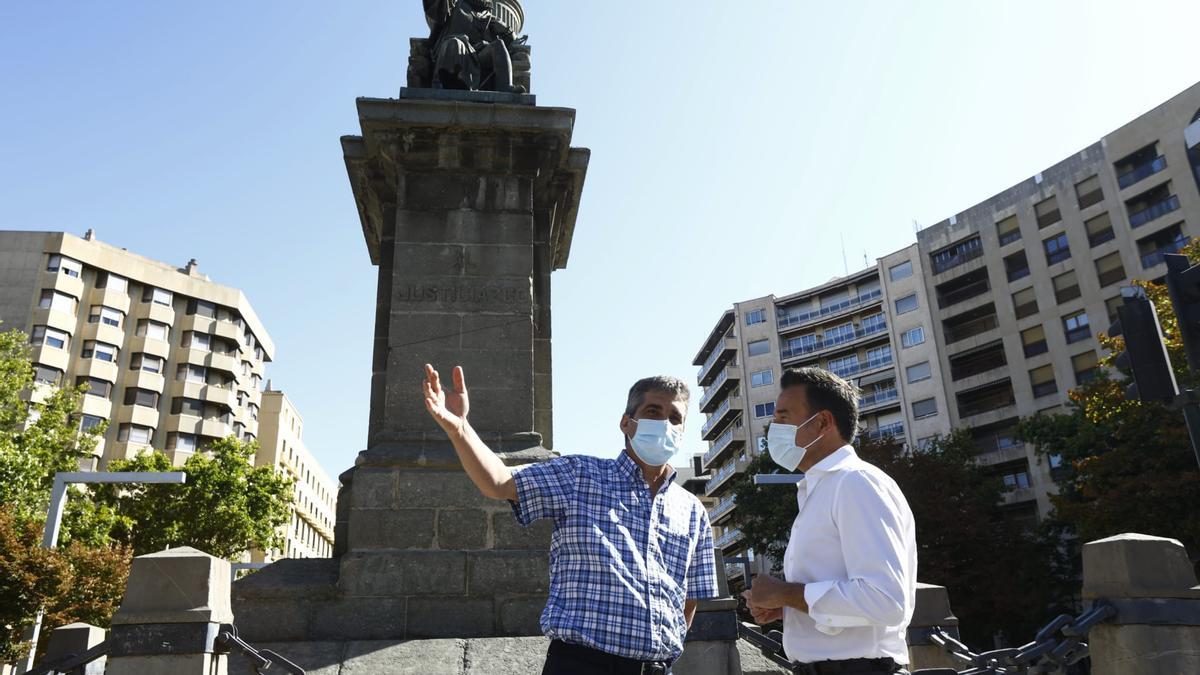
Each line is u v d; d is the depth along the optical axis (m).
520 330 7.87
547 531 6.96
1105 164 46.75
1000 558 32.59
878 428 58.81
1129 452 25.19
